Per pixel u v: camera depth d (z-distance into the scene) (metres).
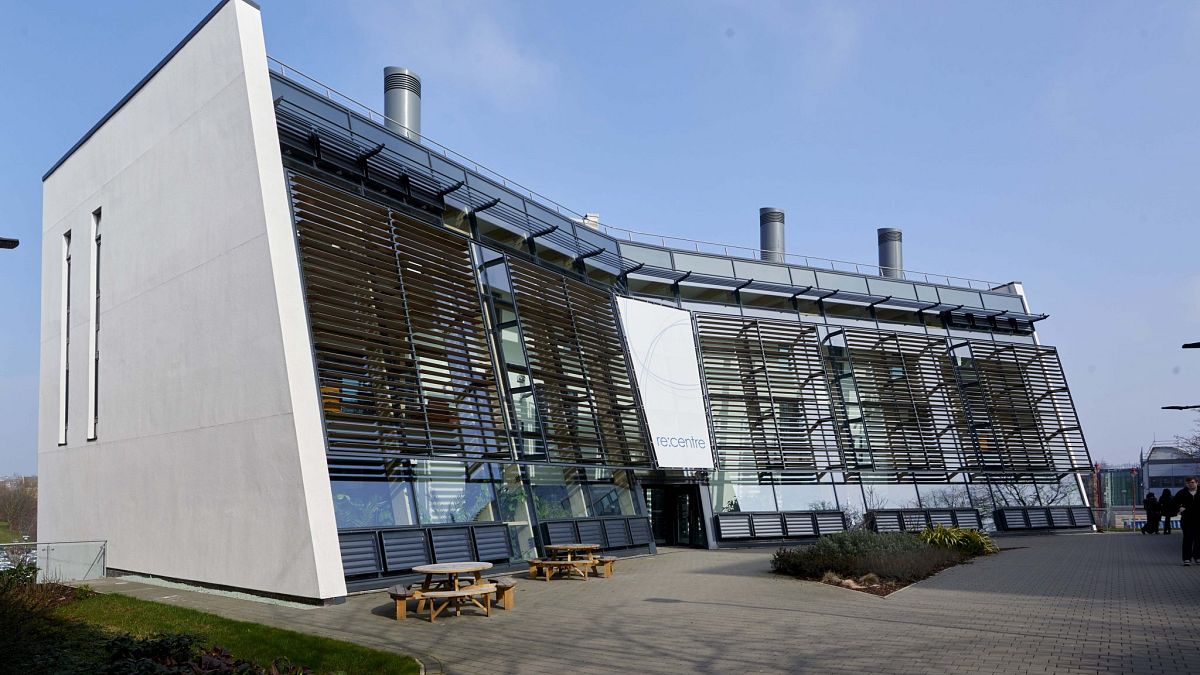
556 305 20.52
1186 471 65.75
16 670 6.98
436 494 15.46
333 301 14.24
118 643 7.22
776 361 25.83
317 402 13.14
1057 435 29.92
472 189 20.23
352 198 15.64
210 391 14.52
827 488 25.20
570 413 19.34
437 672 7.82
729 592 13.06
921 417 27.58
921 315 30.08
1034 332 32.25
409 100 24.25
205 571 14.20
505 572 15.70
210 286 14.74
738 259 27.38
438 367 15.89
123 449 17.05
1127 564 16.00
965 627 9.50
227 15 14.87
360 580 13.12
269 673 6.77
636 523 20.38
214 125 14.98
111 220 18.42
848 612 10.86
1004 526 27.19
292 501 12.62
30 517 43.72
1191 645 8.16
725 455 23.84
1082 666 7.39
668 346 23.61
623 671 7.77
